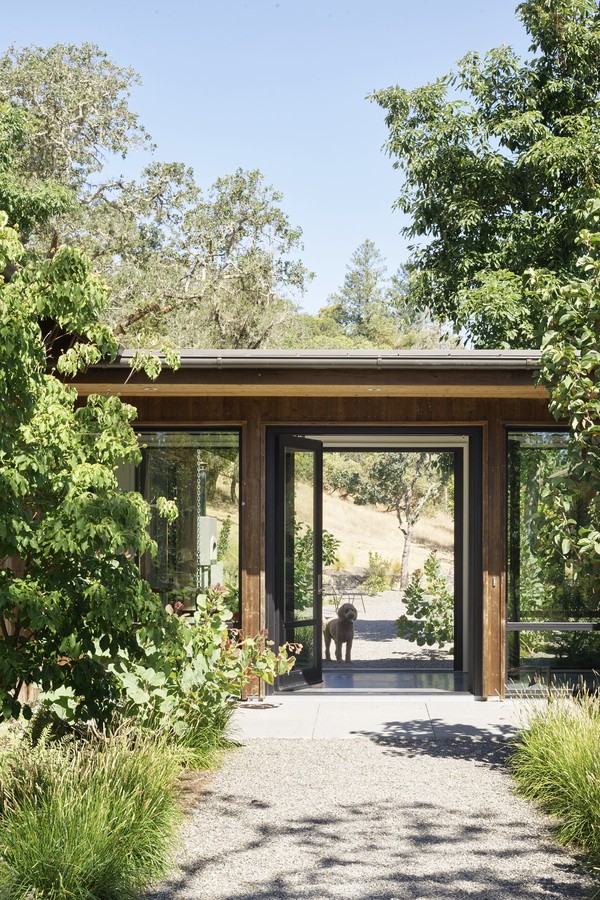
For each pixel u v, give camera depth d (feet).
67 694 20.79
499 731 25.18
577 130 52.90
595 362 20.49
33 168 74.95
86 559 16.99
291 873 14.87
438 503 101.45
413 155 55.21
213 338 81.61
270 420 29.86
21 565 21.40
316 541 32.76
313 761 22.00
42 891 13.17
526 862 15.40
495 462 29.58
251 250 81.61
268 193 82.74
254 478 29.81
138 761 17.35
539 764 19.12
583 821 16.25
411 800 18.84
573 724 19.74
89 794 15.30
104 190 80.43
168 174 80.84
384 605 66.49
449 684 32.35
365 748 23.31
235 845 16.16
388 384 25.22
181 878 14.66
